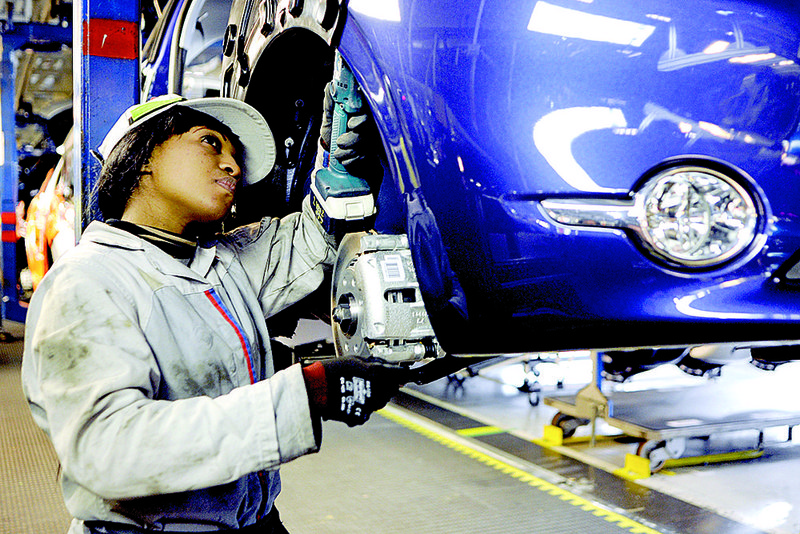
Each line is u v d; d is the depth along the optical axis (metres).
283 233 1.44
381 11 1.19
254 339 1.16
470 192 1.11
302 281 1.43
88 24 2.55
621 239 1.10
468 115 1.12
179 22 2.71
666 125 1.11
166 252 1.08
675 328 1.11
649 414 3.48
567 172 1.10
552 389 4.86
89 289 0.91
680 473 3.28
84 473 0.80
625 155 1.11
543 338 1.11
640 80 1.11
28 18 7.71
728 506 2.85
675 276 1.11
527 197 1.10
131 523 0.97
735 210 1.12
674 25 1.12
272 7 1.61
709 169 1.11
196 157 1.10
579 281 1.10
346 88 1.29
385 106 1.17
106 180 1.10
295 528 2.63
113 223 1.07
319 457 3.46
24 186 7.98
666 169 1.11
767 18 1.13
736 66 1.12
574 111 1.11
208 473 0.80
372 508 2.82
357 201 1.31
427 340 1.20
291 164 1.97
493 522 2.69
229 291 1.16
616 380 3.31
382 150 1.45
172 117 1.11
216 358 1.03
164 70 2.85
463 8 1.13
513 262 1.10
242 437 0.81
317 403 0.87
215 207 1.11
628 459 3.29
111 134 1.20
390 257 1.19
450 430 3.96
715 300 1.11
